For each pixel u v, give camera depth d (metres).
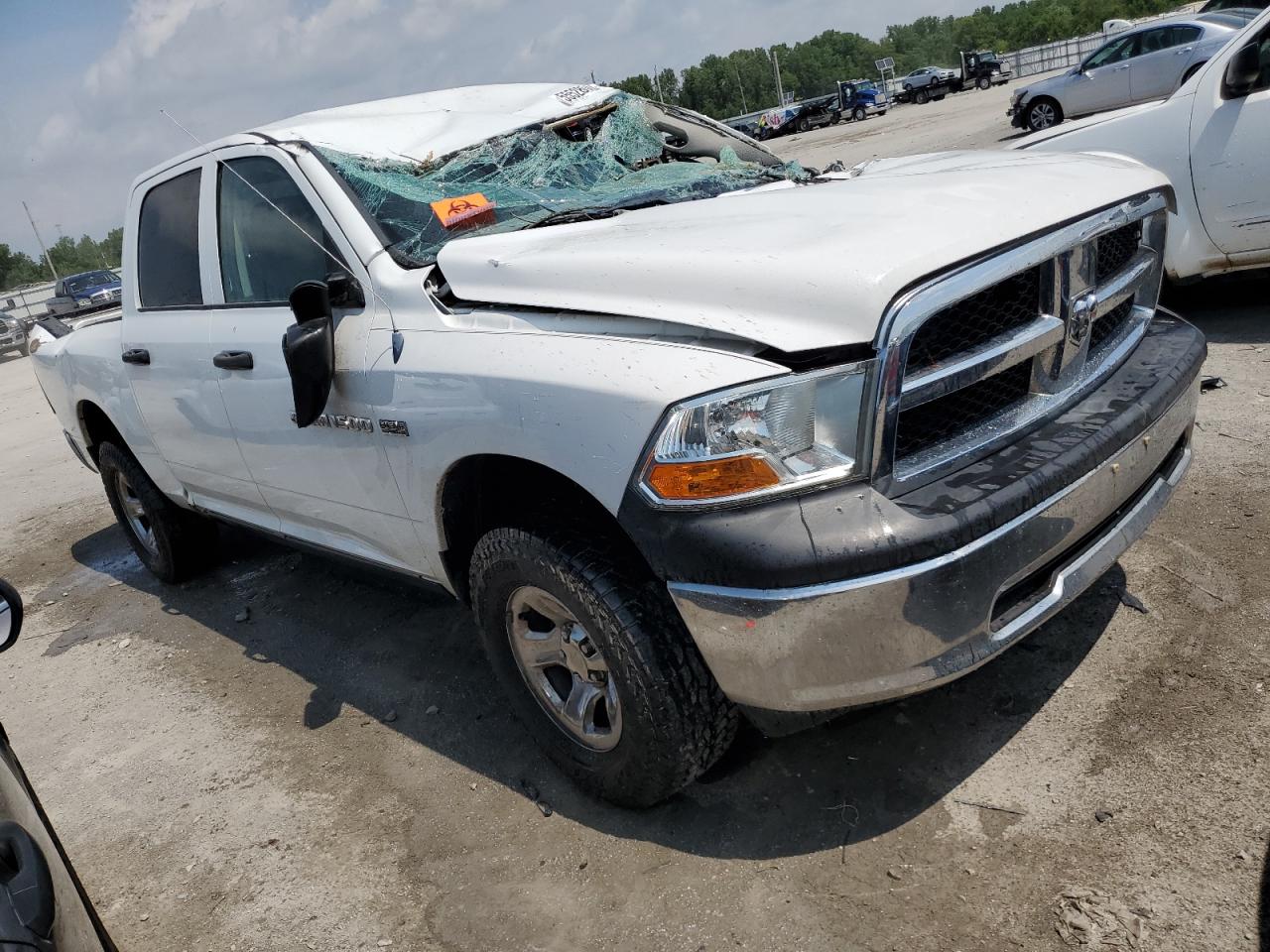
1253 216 4.92
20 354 22.22
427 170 3.24
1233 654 2.69
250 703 3.65
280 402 3.18
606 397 2.14
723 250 2.25
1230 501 3.48
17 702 4.11
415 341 2.66
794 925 2.16
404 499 2.84
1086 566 2.30
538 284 2.48
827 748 2.69
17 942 1.28
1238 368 4.75
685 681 2.29
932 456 2.12
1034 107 16.28
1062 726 2.57
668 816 2.58
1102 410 2.37
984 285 2.11
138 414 4.15
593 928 2.28
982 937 2.03
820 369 2.00
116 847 2.97
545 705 2.71
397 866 2.63
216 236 3.49
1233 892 2.00
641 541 2.13
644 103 3.95
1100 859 2.15
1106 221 2.42
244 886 2.68
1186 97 5.03
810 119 46.16
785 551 1.95
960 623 2.04
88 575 5.52
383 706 3.43
